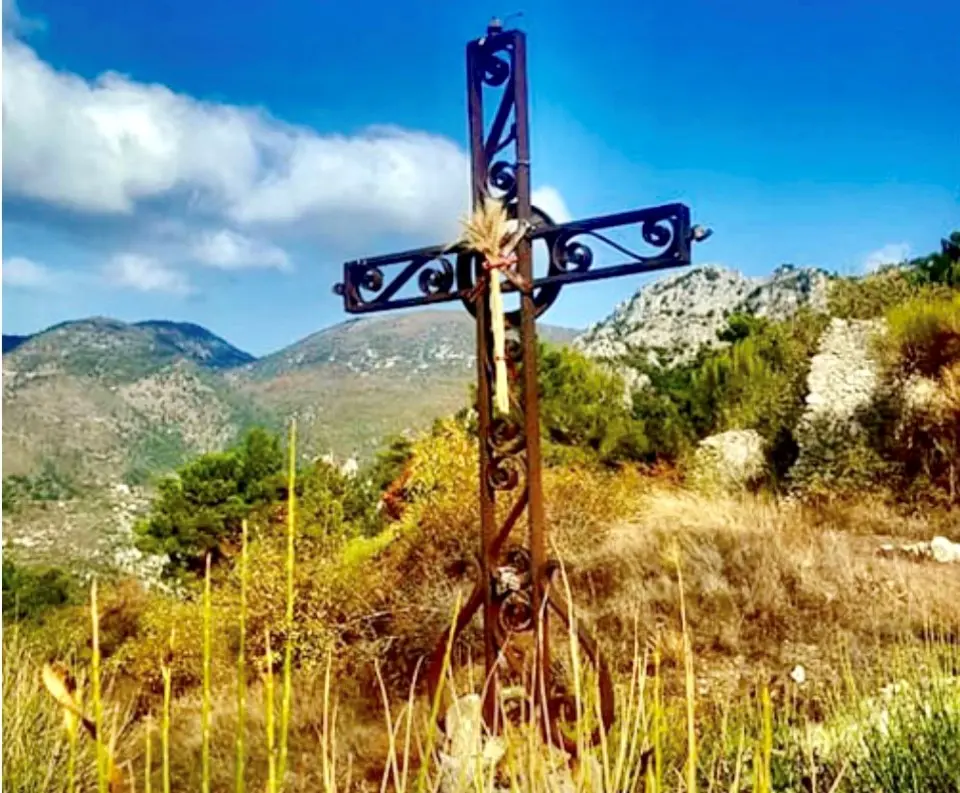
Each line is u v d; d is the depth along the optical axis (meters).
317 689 6.20
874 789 2.57
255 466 21.30
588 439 14.25
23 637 4.04
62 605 14.07
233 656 7.68
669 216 2.58
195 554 20.39
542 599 2.58
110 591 11.21
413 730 3.85
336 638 7.07
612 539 7.28
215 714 5.81
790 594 5.73
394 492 10.40
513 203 2.77
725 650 5.04
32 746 2.98
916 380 10.77
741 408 13.99
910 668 3.30
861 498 10.16
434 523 8.38
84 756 3.04
